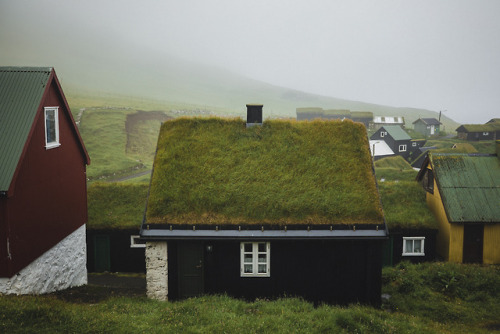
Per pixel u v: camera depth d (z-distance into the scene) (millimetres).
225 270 16453
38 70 17203
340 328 12695
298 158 18438
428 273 21062
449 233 25547
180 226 16016
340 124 19891
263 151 18719
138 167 75375
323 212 16391
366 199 16859
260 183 17297
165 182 17125
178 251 16344
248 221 16125
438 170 27578
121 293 17969
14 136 14906
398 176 55312
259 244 16438
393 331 12688
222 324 12148
